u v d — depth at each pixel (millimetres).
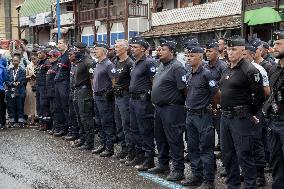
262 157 6816
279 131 5457
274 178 5668
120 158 8703
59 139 10844
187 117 6805
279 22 19141
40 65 11867
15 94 12570
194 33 25594
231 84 5781
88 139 9555
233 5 24219
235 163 6000
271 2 19500
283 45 5340
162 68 7188
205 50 7637
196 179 6898
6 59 12961
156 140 7574
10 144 10258
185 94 7016
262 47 7520
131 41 7742
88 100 9414
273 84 5523
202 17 26547
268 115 5590
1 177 7500
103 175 7535
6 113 13672
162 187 6816
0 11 49000
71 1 38406
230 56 5766
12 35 49250
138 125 7844
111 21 33438
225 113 5871
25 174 7660
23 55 13914
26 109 13102
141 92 7711
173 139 7125
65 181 7191
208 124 6609
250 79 5637
